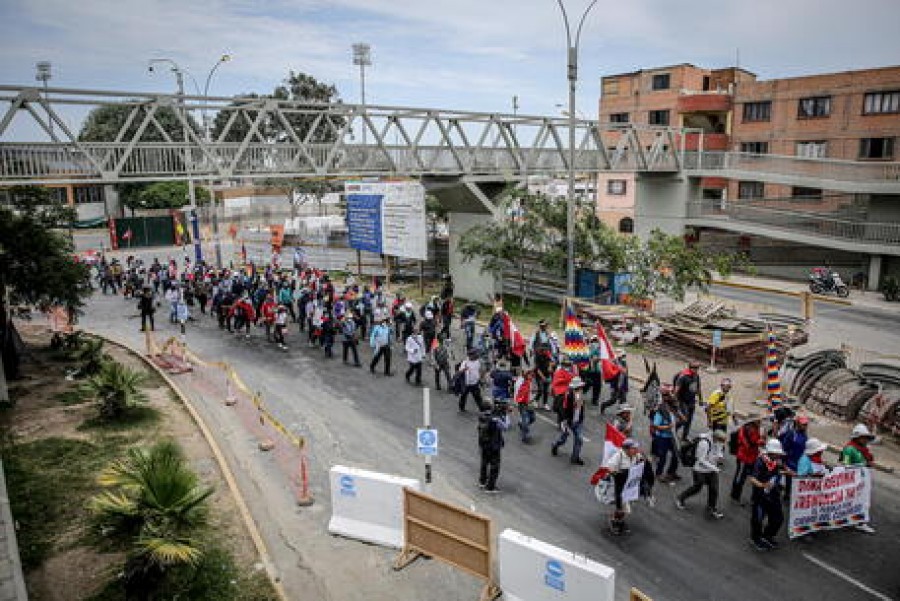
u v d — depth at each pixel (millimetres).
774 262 36625
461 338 22297
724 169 36250
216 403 16047
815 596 8555
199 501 8727
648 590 8648
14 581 7898
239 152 19469
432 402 16078
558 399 12672
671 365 19266
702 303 22125
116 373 14844
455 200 28062
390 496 9695
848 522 10227
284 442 13562
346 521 10062
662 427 11484
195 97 18406
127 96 17203
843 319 25859
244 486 11586
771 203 38656
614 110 48750
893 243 30766
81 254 46156
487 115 25266
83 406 15477
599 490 9953
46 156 16109
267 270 29141
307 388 17266
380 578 8945
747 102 41125
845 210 35125
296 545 9750
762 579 8914
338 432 14180
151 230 54531
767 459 9367
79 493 10914
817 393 15258
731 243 39781
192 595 8273
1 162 15375
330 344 20266
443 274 35719
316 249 49812
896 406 13680
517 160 26734
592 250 25797
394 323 22531
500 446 11195
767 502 9414
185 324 25547
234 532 9914
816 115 38125
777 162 34562
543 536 9977
